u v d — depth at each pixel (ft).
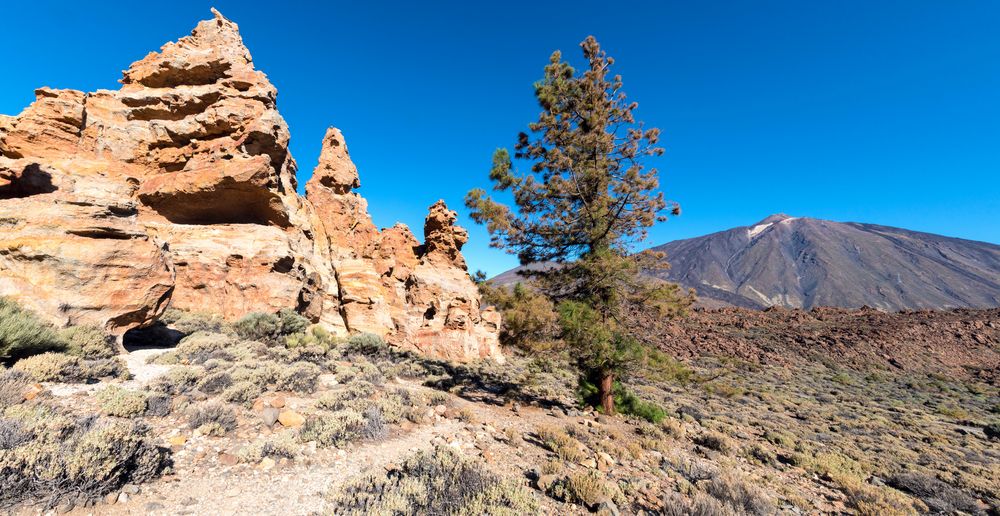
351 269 98.78
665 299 44.55
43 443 14.01
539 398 53.72
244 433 21.62
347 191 115.34
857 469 40.78
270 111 83.30
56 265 34.55
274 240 74.13
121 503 13.61
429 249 123.34
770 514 21.88
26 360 24.13
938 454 56.18
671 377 43.04
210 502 14.99
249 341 47.44
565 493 19.66
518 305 44.04
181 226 72.59
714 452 38.55
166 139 78.95
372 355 65.57
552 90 53.42
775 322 240.32
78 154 71.15
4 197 49.98
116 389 23.49
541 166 53.52
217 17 94.32
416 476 18.75
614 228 50.44
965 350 193.36
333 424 23.25
